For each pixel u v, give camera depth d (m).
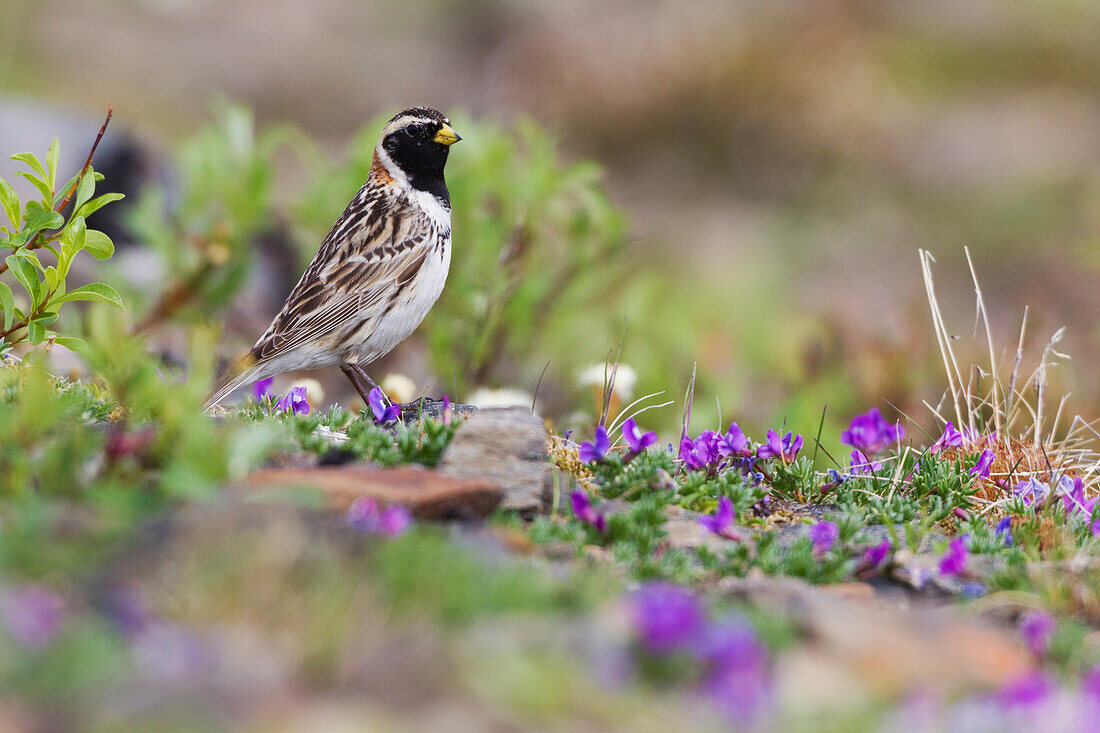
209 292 14.72
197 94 34.88
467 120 14.99
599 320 15.70
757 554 7.31
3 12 35.19
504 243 14.72
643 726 4.58
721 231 30.02
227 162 15.05
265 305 17.05
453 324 14.72
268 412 9.16
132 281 15.94
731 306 24.41
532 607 5.59
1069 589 6.77
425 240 12.07
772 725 4.70
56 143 8.86
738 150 32.75
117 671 4.58
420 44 39.94
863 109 33.06
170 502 6.33
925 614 6.01
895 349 15.50
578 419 12.77
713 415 14.15
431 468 7.91
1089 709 5.03
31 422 6.69
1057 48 37.66
